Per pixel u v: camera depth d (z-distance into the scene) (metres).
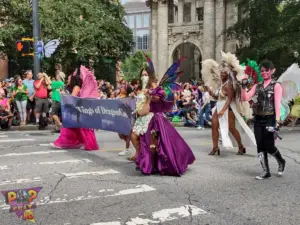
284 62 24.11
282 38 22.14
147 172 6.39
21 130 13.33
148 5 41.94
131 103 6.92
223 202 5.04
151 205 4.88
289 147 9.66
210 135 12.38
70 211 4.62
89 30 25.91
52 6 24.50
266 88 6.27
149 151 6.49
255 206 4.90
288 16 22.89
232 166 7.30
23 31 22.41
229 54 8.17
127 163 7.45
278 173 6.58
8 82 16.61
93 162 7.51
